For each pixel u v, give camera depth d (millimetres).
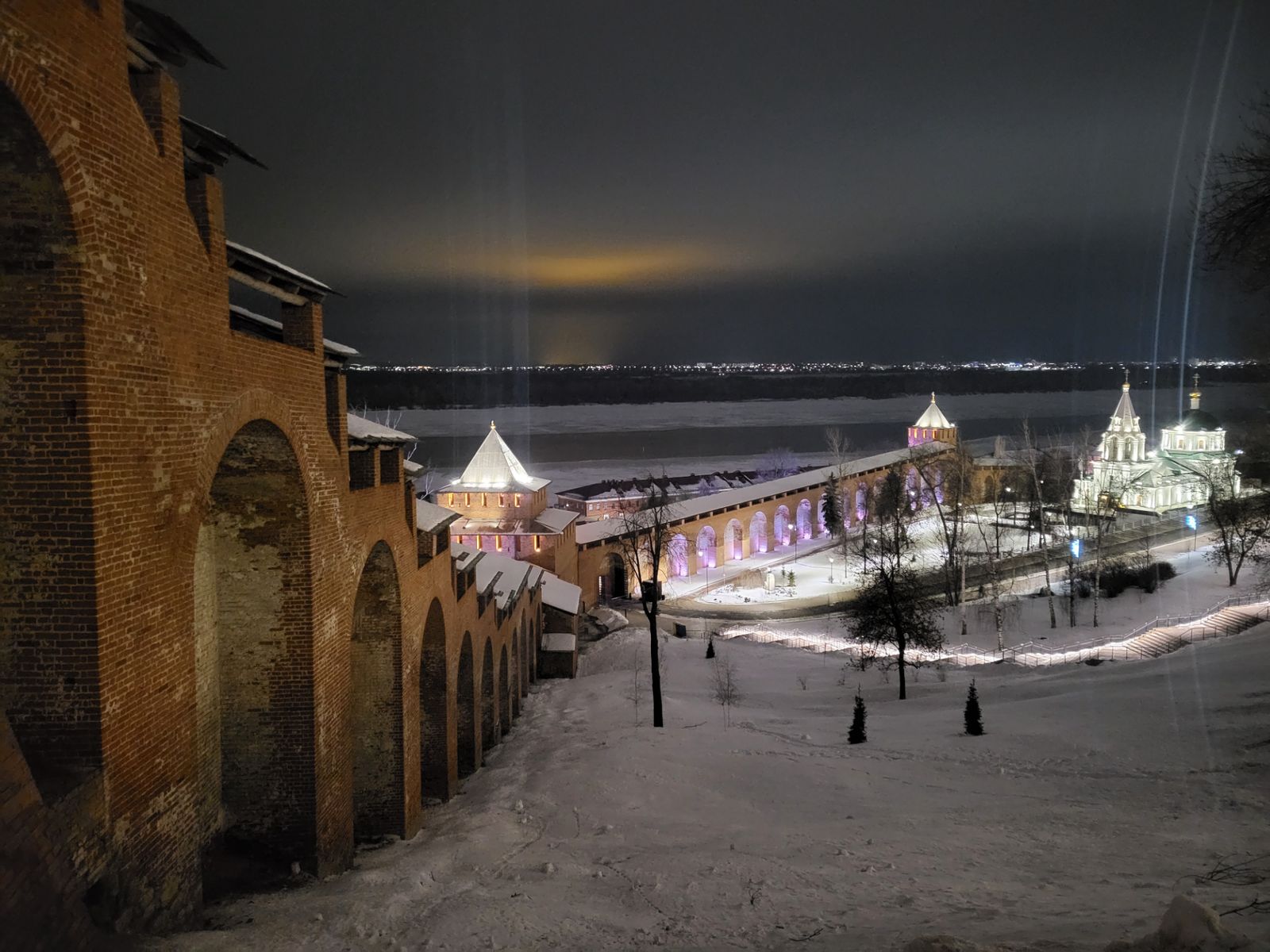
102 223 9266
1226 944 6895
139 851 9836
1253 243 18453
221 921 11594
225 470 14375
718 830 18500
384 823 19141
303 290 14922
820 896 12695
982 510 92812
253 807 14758
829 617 58594
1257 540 57312
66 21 8742
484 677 30828
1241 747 21344
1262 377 36438
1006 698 31328
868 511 86125
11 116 8203
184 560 10914
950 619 53594
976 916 10805
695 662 44156
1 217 8773
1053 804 18859
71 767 9133
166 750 10438
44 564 9086
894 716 30734
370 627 19281
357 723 19234
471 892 13492
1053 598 55219
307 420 14867
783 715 32375
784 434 199875
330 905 12531
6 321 8898
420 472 21641
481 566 38500
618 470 138875
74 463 9031
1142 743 22844
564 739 29562
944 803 19688
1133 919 9578
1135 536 77375
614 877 14516
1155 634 43781
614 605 64938
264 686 14680
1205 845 14531
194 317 11227
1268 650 31766
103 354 9281
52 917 8062
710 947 10297
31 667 9125
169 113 10812
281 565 14656
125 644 9609
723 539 78375
